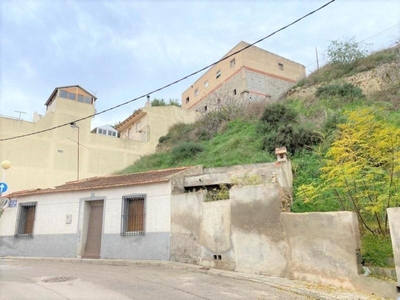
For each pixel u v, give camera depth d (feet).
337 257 22.12
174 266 32.12
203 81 130.11
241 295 20.27
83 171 88.28
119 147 96.68
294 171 38.65
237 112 79.77
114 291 21.30
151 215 37.70
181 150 69.77
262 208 28.09
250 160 48.24
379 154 24.39
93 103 97.60
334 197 28.84
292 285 22.36
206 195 34.68
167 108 110.42
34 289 21.97
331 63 79.97
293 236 25.27
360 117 27.35
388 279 19.74
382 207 23.34
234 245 29.45
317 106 62.39
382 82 61.87
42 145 82.84
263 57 112.06
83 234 42.34
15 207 48.85
